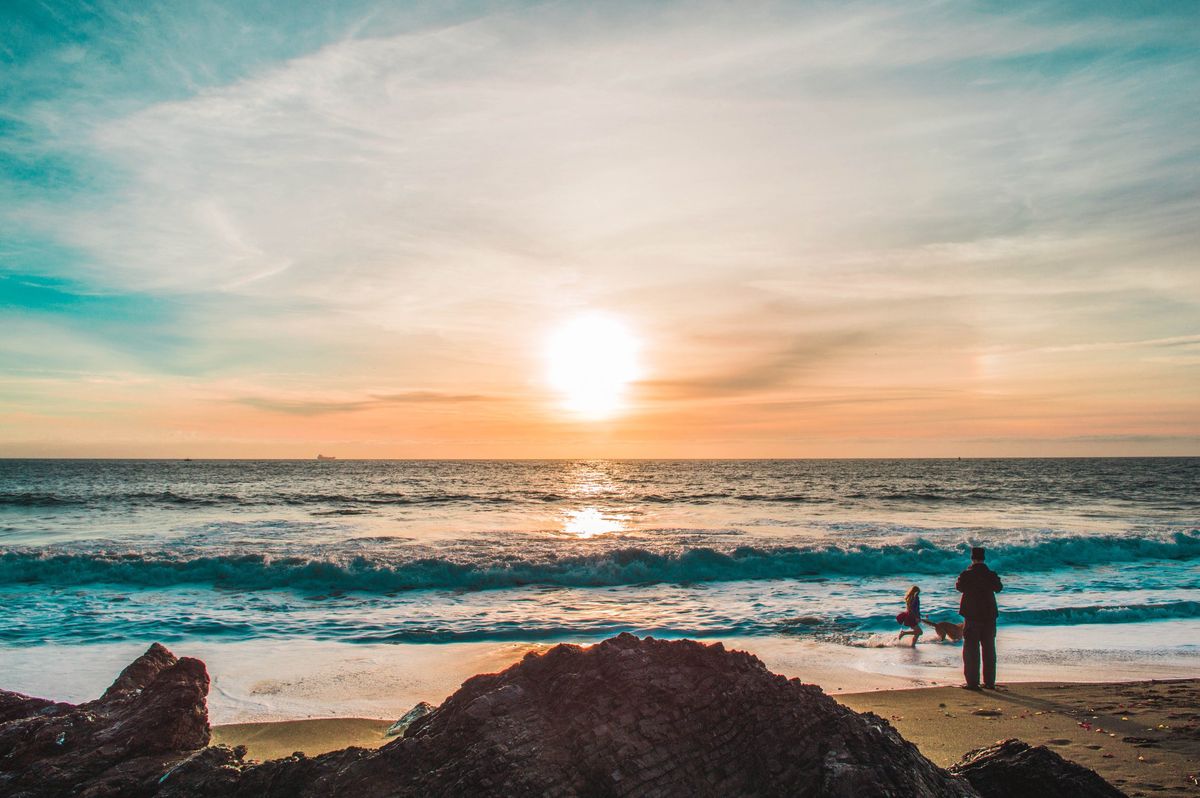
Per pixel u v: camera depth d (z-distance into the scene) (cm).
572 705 388
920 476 10300
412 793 349
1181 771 597
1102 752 655
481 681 427
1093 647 1222
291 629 1377
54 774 450
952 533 2916
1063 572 2081
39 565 1908
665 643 438
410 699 941
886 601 1661
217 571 1922
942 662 1138
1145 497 5566
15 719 543
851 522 3497
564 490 6844
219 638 1299
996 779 427
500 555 2127
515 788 339
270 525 3272
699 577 1989
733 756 372
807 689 412
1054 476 10169
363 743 712
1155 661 1130
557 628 1386
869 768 353
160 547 2408
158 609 1547
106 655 1160
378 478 9738
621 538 2745
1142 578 1972
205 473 11119
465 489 7000
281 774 400
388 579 1881
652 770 354
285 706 905
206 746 512
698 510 4388
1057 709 837
